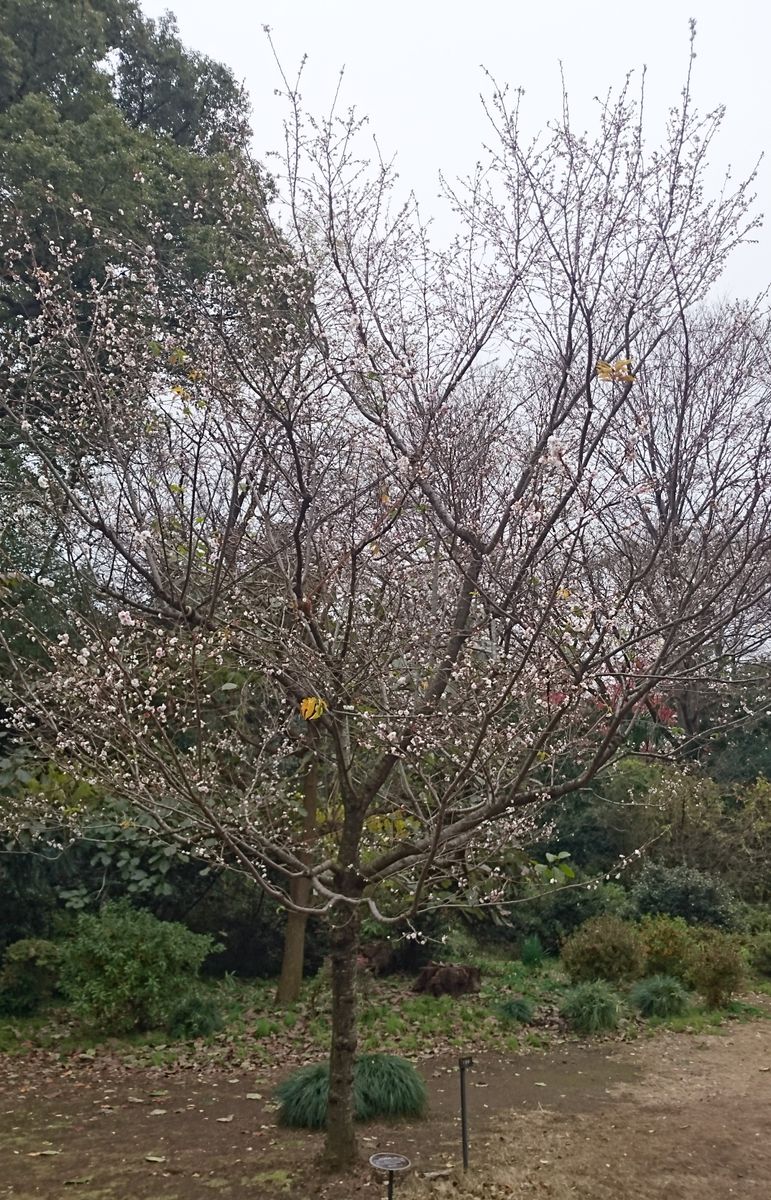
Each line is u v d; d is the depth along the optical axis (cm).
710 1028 833
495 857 572
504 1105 602
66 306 504
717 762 1531
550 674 402
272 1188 450
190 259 602
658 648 437
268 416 441
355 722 472
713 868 1290
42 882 863
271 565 477
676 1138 541
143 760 449
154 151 977
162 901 976
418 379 457
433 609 473
